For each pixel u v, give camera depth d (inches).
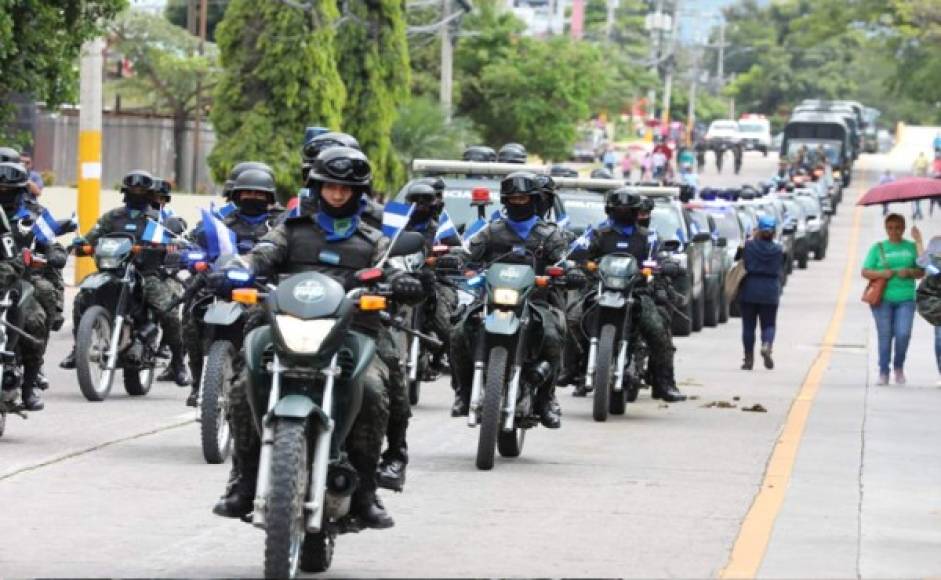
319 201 841.5
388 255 832.3
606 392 1498.5
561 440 1392.7
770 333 2121.1
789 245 4020.7
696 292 2694.4
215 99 3676.2
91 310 1499.8
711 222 2886.3
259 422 786.2
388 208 839.7
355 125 3939.5
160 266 1539.1
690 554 923.4
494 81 5556.1
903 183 1925.4
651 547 940.6
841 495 1155.9
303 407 755.4
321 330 762.8
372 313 822.5
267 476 756.0
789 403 1742.1
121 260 1504.7
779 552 942.4
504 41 5664.4
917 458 1355.8
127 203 1537.9
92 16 2188.7
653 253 1544.0
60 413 1434.5
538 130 5679.1
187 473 1151.0
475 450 1321.4
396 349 856.9
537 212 1269.7
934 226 5753.0
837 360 2287.2
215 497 1062.4
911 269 1953.7
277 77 3617.1
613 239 1547.7
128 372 1550.2
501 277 1194.6
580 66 5693.9
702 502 1100.5
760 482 1195.9
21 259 1234.0
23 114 4271.7
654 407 1662.2
